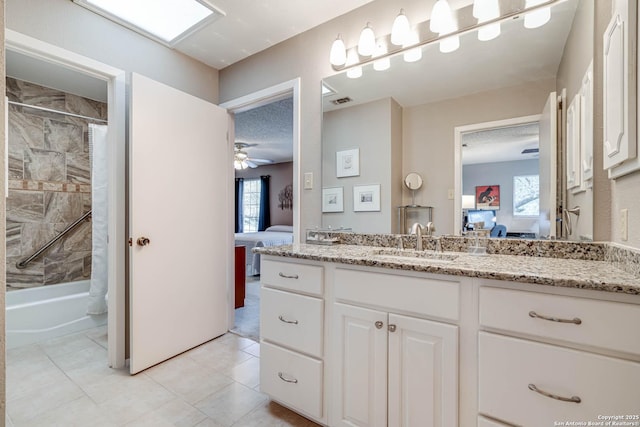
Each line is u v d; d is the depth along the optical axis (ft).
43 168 9.62
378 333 4.17
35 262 9.45
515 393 3.26
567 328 3.04
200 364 6.82
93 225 9.00
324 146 6.91
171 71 7.79
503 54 5.10
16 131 9.10
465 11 5.31
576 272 3.32
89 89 9.83
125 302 6.84
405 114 5.98
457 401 3.62
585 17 4.33
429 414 3.79
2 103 1.75
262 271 5.49
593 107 4.15
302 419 5.02
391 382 4.07
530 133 4.91
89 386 5.93
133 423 4.90
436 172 5.69
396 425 4.03
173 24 6.89
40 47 5.65
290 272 5.09
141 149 6.44
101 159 8.98
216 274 8.24
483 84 5.27
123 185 6.81
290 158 22.11
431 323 3.78
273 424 4.91
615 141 3.55
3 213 1.77
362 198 6.45
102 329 9.05
